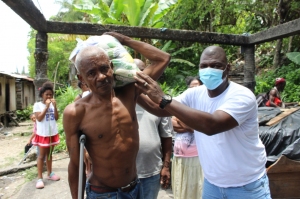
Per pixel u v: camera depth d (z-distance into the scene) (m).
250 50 4.13
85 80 1.36
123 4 8.04
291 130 2.80
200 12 12.13
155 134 2.29
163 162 2.49
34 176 4.66
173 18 12.95
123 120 1.44
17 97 16.55
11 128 12.94
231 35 3.99
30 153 5.83
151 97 1.54
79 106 1.42
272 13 11.76
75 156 1.43
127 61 1.52
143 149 2.19
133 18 8.39
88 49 1.34
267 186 1.88
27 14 3.00
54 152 6.44
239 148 1.78
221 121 1.61
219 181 1.87
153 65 1.71
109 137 1.41
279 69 10.79
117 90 1.54
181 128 2.73
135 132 1.50
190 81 3.44
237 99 1.69
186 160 2.72
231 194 1.83
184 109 1.55
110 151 1.41
